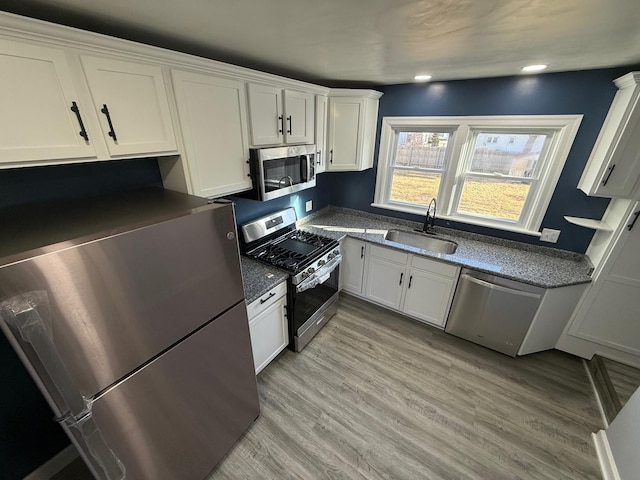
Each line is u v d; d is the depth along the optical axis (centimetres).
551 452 175
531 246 259
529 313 223
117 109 120
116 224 97
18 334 72
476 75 228
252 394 179
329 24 117
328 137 274
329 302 281
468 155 271
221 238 127
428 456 173
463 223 289
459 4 96
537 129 236
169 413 125
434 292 268
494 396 212
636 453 147
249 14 106
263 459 171
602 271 209
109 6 99
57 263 76
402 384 222
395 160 315
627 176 183
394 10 101
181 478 142
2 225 99
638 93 168
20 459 148
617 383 205
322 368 236
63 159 108
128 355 101
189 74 142
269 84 190
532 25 115
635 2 91
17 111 94
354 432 187
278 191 216
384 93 285
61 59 100
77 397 86
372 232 304
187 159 154
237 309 149
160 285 106
